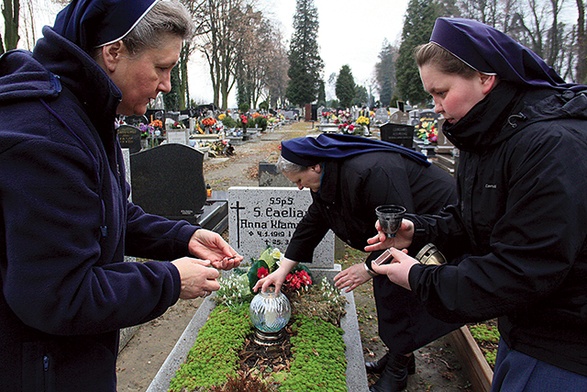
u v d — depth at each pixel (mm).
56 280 899
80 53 984
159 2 1065
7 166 871
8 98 920
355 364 2486
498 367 1427
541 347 1229
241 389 1987
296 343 2564
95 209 994
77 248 936
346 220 2371
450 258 1798
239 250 3482
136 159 5402
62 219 905
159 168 5410
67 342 1061
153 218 1554
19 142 870
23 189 870
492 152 1279
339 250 4957
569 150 1088
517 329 1299
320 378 2256
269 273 3016
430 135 11375
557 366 1198
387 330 2471
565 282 1148
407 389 2727
